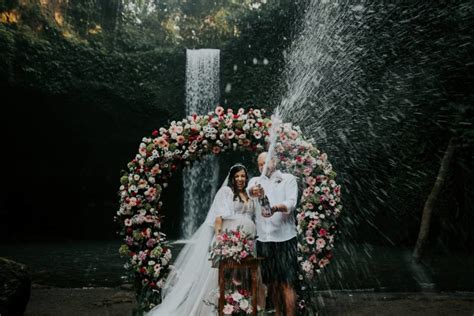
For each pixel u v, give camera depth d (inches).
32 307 218.4
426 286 295.6
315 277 188.2
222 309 155.2
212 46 856.3
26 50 663.8
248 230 165.5
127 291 259.4
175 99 758.5
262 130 197.5
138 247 190.2
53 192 822.5
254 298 155.1
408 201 596.4
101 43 760.3
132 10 844.6
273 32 754.2
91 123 743.1
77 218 824.9
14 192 797.9
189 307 175.8
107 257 500.4
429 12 461.4
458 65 424.5
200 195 822.5
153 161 195.5
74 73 701.9
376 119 584.1
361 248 585.0
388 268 386.3
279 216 167.5
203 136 198.7
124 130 759.7
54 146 772.6
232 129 200.1
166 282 187.9
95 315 201.8
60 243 683.4
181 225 836.6
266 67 759.1
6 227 777.6
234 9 869.2
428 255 498.9
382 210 629.0
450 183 532.1
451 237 562.9
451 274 352.5
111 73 727.7
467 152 439.8
